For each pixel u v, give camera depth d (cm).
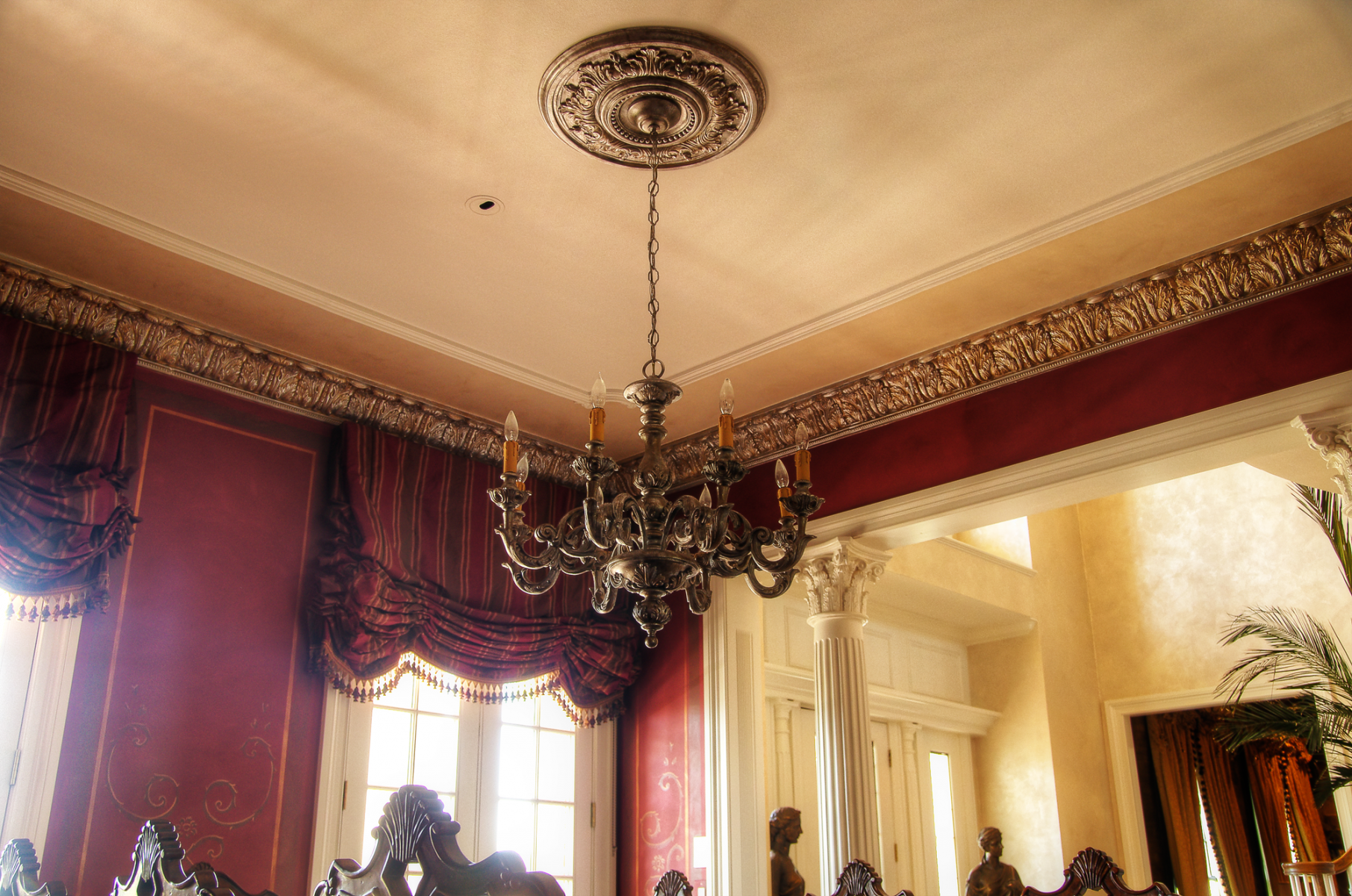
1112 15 320
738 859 560
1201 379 447
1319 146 379
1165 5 317
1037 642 905
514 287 470
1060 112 362
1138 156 385
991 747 912
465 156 384
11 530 409
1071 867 344
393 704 541
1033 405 498
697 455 628
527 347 524
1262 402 425
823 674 537
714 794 572
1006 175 395
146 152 381
